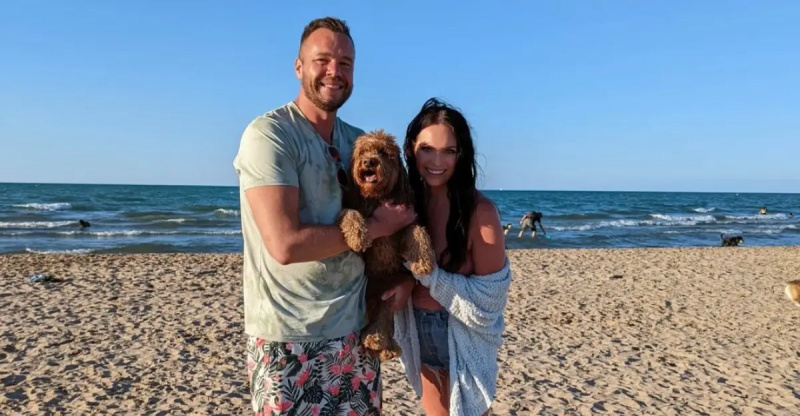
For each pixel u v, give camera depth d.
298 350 2.74
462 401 3.04
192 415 5.14
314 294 2.75
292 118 2.76
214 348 7.16
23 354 6.74
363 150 3.00
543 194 109.06
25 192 63.78
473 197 3.09
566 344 7.66
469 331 3.10
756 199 95.06
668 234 29.34
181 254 16.48
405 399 5.59
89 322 8.24
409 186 3.19
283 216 2.56
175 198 55.88
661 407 5.54
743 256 17.72
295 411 2.75
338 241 2.67
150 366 6.43
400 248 3.06
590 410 5.43
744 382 6.28
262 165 2.57
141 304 9.49
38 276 11.54
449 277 3.01
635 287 11.90
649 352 7.37
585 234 28.23
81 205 39.66
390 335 3.06
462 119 3.09
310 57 2.73
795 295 10.07
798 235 30.58
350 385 2.94
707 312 9.67
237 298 10.16
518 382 6.16
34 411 5.16
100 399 5.46
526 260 16.11
